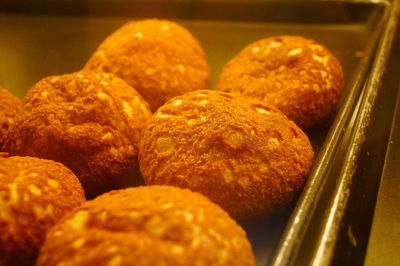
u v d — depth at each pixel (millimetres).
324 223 195
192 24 421
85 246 163
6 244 189
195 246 159
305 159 233
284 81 284
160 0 428
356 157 229
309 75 283
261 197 215
